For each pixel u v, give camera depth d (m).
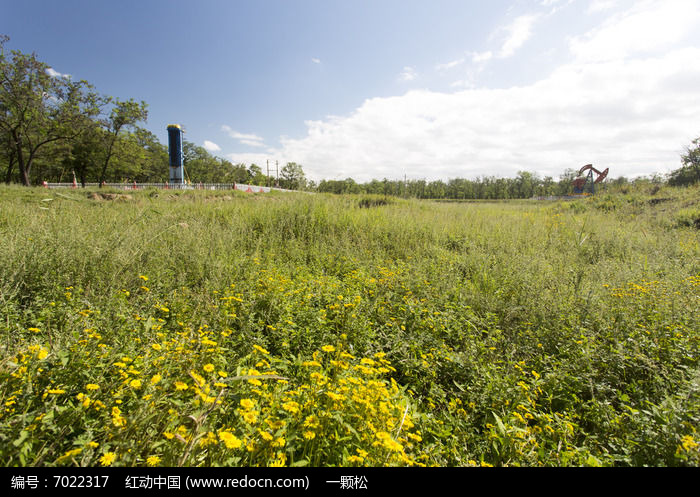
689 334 2.83
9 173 29.95
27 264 3.48
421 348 2.90
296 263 5.52
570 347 2.93
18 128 24.05
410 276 4.52
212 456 1.48
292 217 7.73
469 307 3.66
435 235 7.53
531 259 5.59
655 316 3.21
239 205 9.20
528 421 2.24
